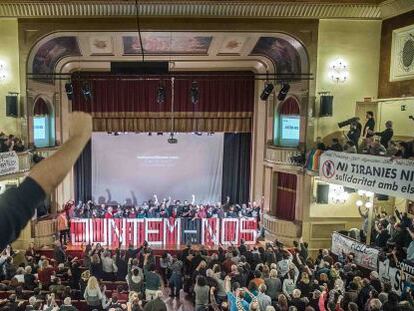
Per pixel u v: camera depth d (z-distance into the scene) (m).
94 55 19.03
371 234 13.96
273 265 11.15
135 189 21.48
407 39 14.45
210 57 19.52
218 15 15.17
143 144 21.30
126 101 20.70
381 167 12.03
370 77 16.17
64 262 13.41
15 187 1.07
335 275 10.75
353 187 13.12
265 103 19.84
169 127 20.97
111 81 20.55
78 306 10.32
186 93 20.80
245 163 21.56
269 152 18.11
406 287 10.65
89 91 17.38
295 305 8.94
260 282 10.03
